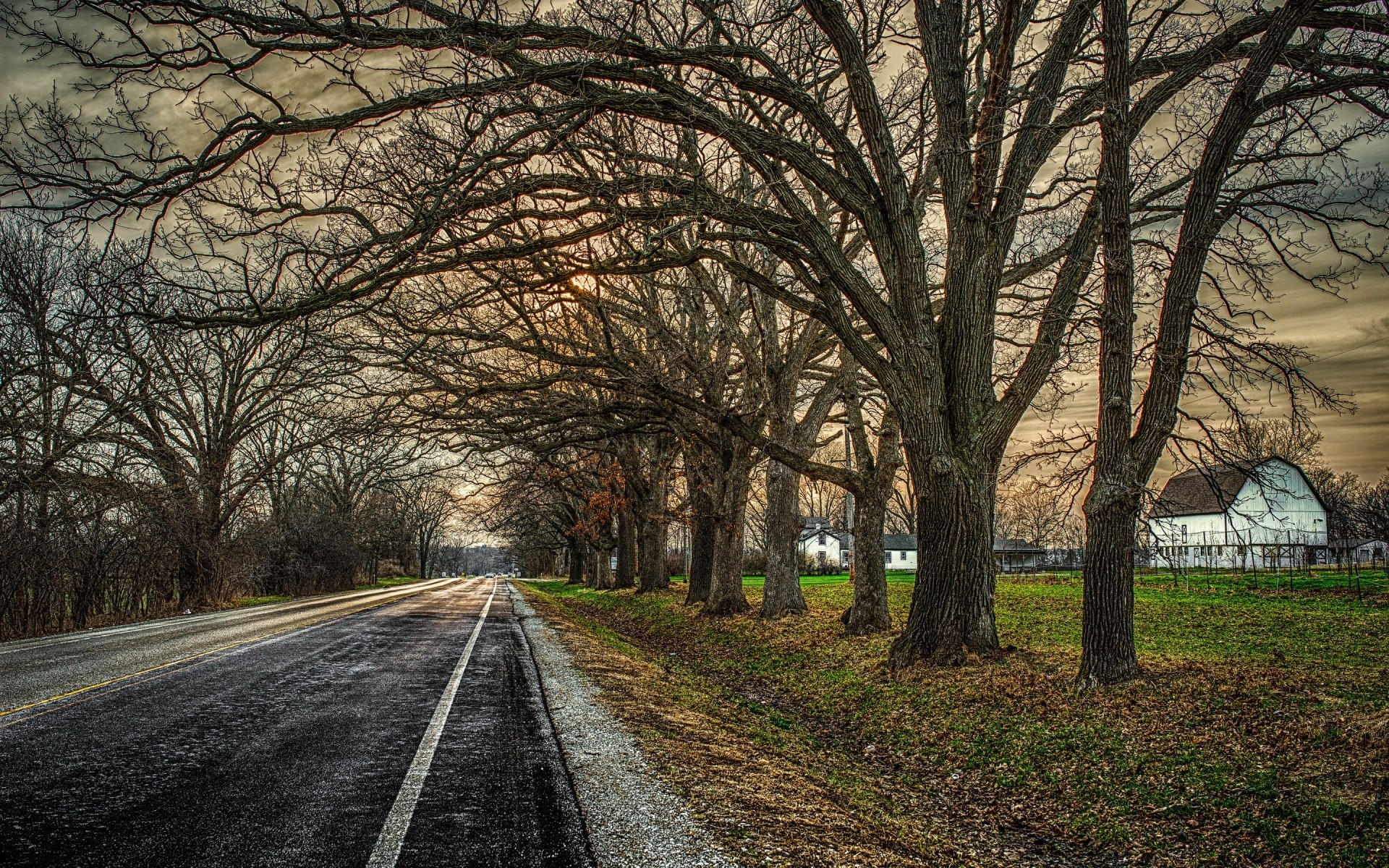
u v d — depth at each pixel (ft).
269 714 28.58
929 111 60.08
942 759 32.07
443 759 23.12
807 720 41.47
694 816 18.94
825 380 85.71
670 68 45.03
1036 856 22.97
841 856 17.80
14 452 69.92
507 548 369.91
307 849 15.80
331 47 37.06
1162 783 25.14
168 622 71.10
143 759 22.06
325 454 160.25
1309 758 24.20
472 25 36.68
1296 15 33.06
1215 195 36.40
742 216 43.73
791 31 48.26
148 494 84.84
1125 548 35.01
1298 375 40.34
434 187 38.47
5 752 22.35
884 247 44.14
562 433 87.10
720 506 87.56
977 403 44.24
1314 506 168.25
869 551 62.34
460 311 63.93
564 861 15.69
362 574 220.23
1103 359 36.29
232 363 105.19
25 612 65.46
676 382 69.67
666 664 56.34
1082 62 43.73
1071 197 46.19
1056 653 44.06
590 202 45.80
